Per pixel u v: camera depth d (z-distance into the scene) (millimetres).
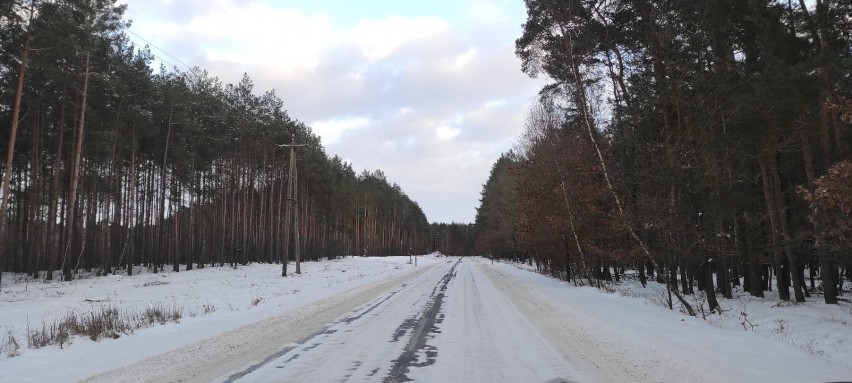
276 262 55156
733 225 18141
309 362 7324
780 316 13617
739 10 14367
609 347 8336
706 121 13938
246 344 8773
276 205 61750
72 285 25078
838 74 11820
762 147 15180
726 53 15500
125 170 42719
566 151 24859
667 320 11906
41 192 34219
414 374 6605
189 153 39062
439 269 47062
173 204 47094
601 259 23375
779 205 17047
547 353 7914
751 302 17141
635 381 6176
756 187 19312
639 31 19672
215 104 44531
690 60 15164
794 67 12227
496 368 6922
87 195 43500
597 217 22719
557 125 29688
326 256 81375
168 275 33844
